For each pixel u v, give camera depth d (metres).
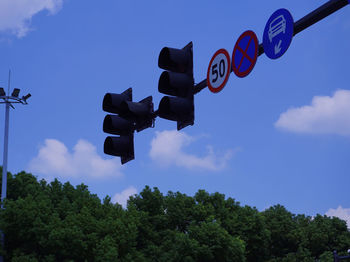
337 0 4.64
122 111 7.59
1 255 39.47
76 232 40.06
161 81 6.59
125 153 7.64
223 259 47.06
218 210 55.88
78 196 50.62
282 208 70.62
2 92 39.19
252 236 56.22
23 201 40.72
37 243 41.00
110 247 40.38
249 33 5.91
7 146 39.97
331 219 67.94
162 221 52.25
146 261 44.56
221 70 6.30
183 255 45.28
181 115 6.48
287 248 65.69
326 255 60.97
